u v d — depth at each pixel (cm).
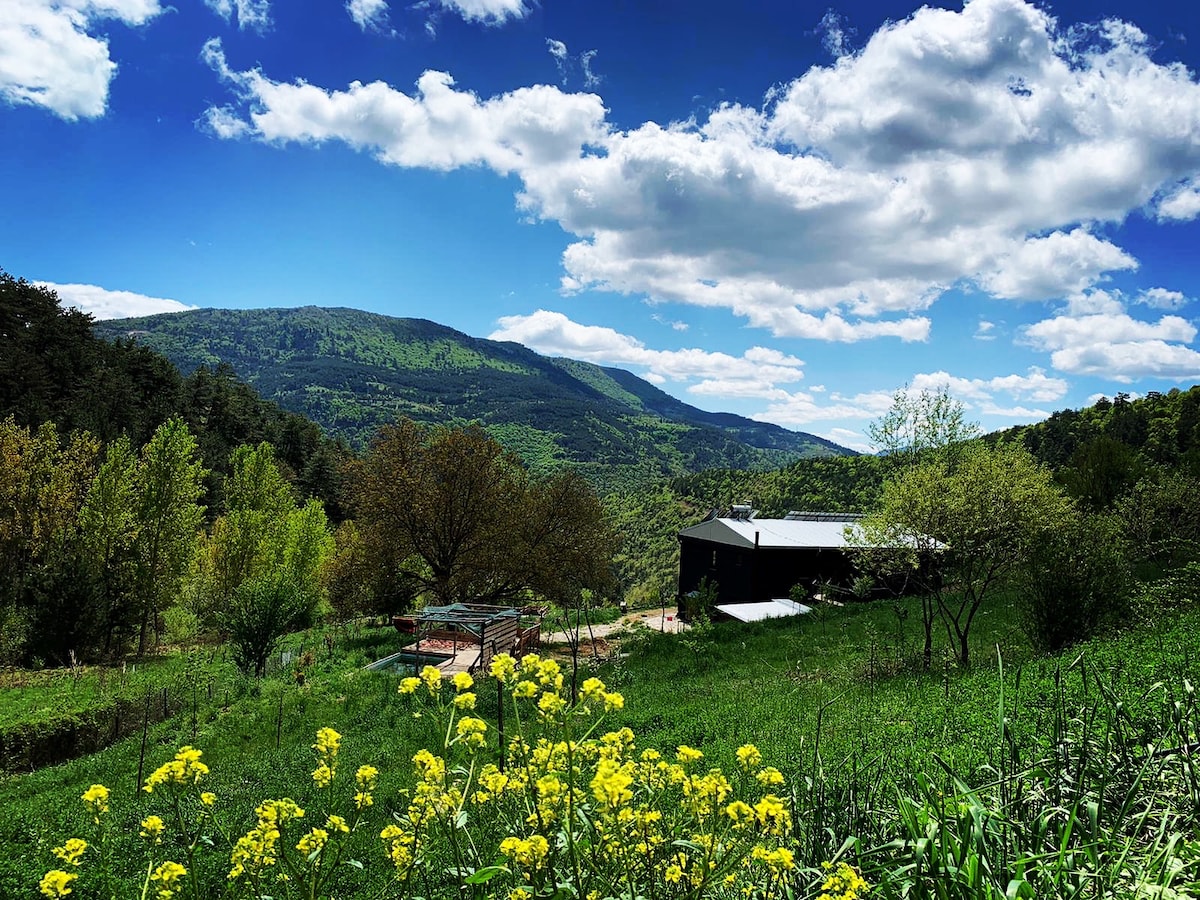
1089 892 273
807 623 2431
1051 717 468
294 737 1535
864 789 404
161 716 1830
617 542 3475
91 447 3519
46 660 2595
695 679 1770
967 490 1608
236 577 3772
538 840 226
